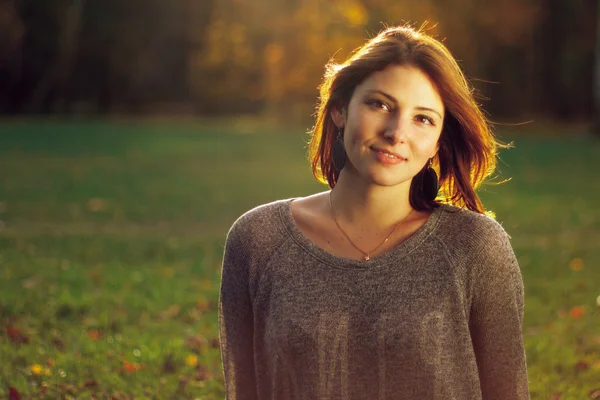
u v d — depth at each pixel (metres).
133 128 42.91
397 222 3.03
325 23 47.84
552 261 10.73
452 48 48.09
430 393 2.86
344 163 3.06
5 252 11.05
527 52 50.62
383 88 2.91
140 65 59.72
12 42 54.69
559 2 49.34
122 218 14.48
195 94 61.47
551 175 21.89
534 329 7.66
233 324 3.15
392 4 44.81
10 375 6.00
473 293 2.95
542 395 5.80
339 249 3.03
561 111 51.25
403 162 2.92
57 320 7.80
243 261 3.08
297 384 2.94
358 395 2.90
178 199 17.03
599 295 8.95
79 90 58.56
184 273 10.02
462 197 3.21
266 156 27.75
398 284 2.89
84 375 6.11
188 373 6.22
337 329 2.89
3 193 17.42
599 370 6.36
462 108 2.98
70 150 28.92
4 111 56.59
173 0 59.22
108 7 57.88
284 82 55.97
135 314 8.05
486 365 3.04
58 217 14.45
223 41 57.59
